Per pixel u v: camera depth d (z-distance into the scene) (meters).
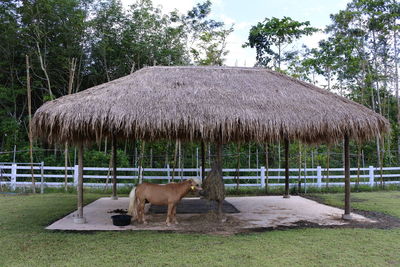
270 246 4.58
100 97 5.59
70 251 4.32
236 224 5.93
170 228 5.58
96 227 5.62
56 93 16.28
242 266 3.83
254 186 11.90
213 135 5.48
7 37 14.05
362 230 5.50
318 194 10.33
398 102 15.53
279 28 13.94
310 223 6.05
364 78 15.03
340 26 15.79
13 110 15.70
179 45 16.83
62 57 14.68
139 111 5.28
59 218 6.34
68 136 5.52
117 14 15.60
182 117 5.23
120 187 10.86
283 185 11.71
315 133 5.76
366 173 14.88
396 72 15.68
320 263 3.95
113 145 8.77
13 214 6.68
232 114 5.35
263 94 6.11
